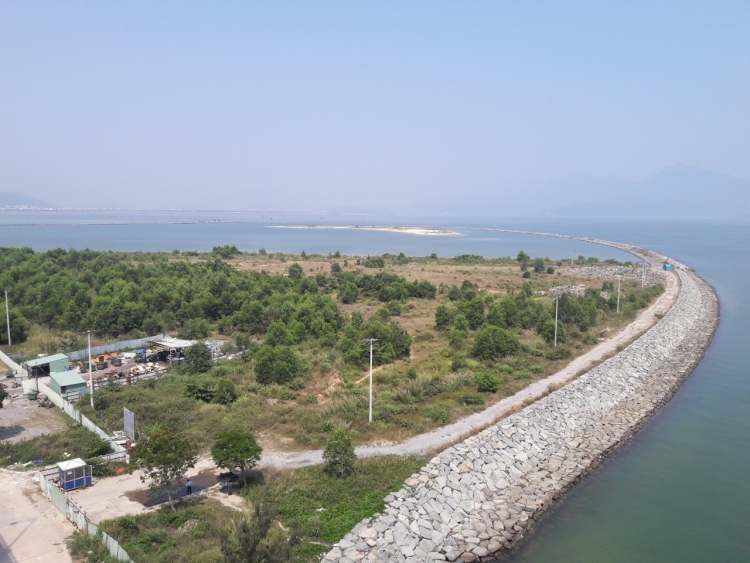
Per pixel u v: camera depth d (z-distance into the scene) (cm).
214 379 4838
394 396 4422
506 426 3816
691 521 2980
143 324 6762
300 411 4128
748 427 4350
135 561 2241
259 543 1880
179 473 2853
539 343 6203
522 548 2695
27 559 2372
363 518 2673
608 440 4019
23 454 3431
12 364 5381
